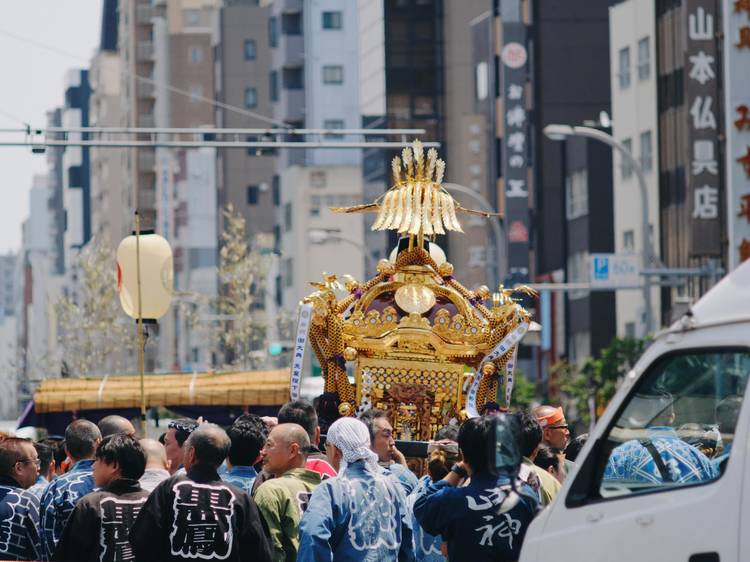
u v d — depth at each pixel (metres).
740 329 8.66
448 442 13.56
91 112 188.12
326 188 121.31
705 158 54.25
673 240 67.06
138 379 24.53
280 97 132.50
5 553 13.59
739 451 8.54
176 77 151.62
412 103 106.12
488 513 11.02
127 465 12.22
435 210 16.27
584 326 78.81
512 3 88.75
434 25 106.31
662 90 68.12
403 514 12.20
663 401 9.29
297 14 131.88
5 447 13.85
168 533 11.62
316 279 120.25
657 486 9.16
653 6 69.38
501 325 15.91
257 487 13.29
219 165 138.88
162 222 131.38
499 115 89.19
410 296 15.94
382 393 15.90
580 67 89.00
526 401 63.06
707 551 8.60
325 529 11.56
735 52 50.47
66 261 187.25
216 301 70.88
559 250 86.25
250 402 24.14
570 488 9.48
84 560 12.00
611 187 79.06
